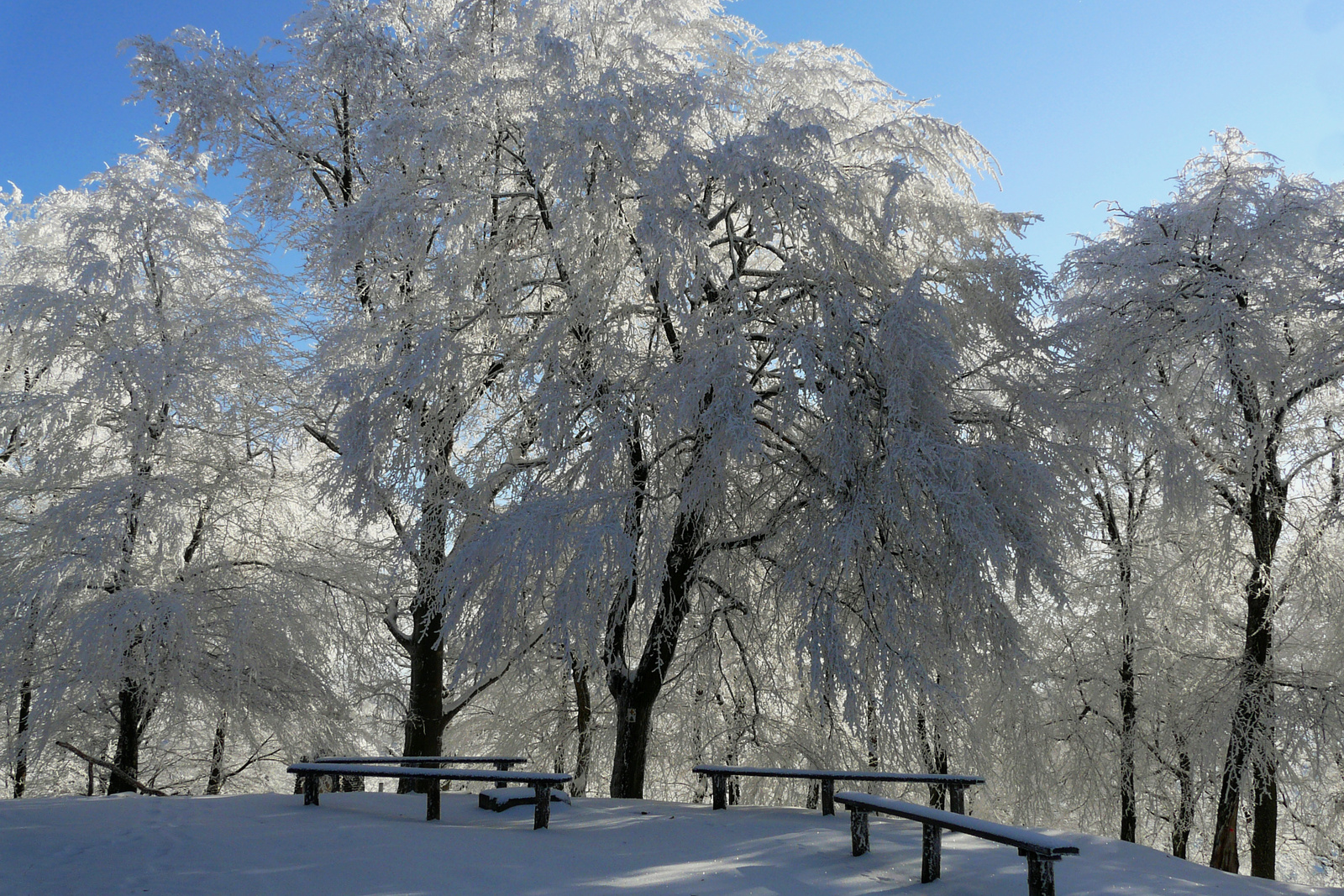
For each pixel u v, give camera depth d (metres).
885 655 9.02
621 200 10.14
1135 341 11.85
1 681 11.83
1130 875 5.77
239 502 14.02
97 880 4.98
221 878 5.06
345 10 13.62
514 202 11.71
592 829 6.84
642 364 10.80
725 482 9.59
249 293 14.30
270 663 12.97
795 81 11.90
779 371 9.85
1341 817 13.54
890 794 12.82
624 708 10.88
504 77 11.39
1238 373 11.37
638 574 9.58
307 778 7.68
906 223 11.20
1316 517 12.27
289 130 13.45
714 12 13.17
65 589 11.59
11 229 16.97
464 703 14.06
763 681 13.78
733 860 5.77
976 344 11.12
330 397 10.52
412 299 11.48
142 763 14.93
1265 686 11.66
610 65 10.77
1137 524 13.70
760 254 12.81
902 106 12.31
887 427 9.24
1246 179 12.09
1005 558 8.15
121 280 12.84
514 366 10.97
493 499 11.35
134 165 14.30
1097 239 14.12
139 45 12.47
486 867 5.41
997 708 13.23
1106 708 13.59
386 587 14.00
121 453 13.18
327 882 5.02
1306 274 11.97
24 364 13.83
